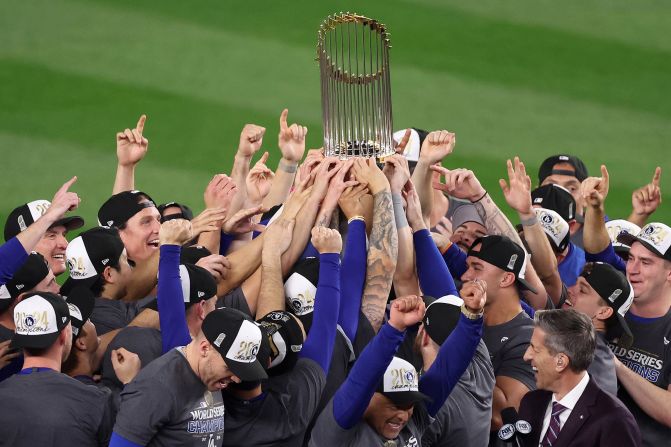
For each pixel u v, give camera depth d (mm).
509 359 28281
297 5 71062
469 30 69062
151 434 21719
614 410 23734
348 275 26953
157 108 59969
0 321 27484
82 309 25547
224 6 70500
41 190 52469
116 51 64500
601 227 33344
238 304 27422
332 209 27844
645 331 30109
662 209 53844
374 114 29000
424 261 28625
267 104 61031
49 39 65000
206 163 55938
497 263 28609
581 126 60688
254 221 35531
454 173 31422
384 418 22891
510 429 24609
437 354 24281
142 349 24844
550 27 69688
